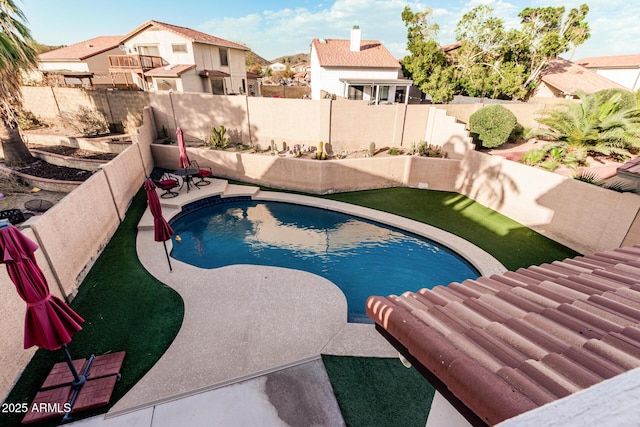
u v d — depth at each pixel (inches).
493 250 542.6
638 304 146.9
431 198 754.2
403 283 488.7
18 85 677.9
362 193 786.2
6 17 586.9
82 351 313.3
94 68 1299.2
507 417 79.7
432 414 140.1
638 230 442.6
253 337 341.4
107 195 526.0
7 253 205.0
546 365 101.7
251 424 253.9
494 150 802.2
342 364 309.9
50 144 890.1
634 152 665.0
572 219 529.0
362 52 1233.4
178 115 915.4
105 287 408.2
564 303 152.0
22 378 279.0
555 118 672.4
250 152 856.3
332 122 829.2
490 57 1283.2
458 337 123.3
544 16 1284.4
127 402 268.2
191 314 373.4
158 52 1188.5
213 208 721.6
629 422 36.3
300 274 457.1
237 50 1422.2
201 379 291.1
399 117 858.1
